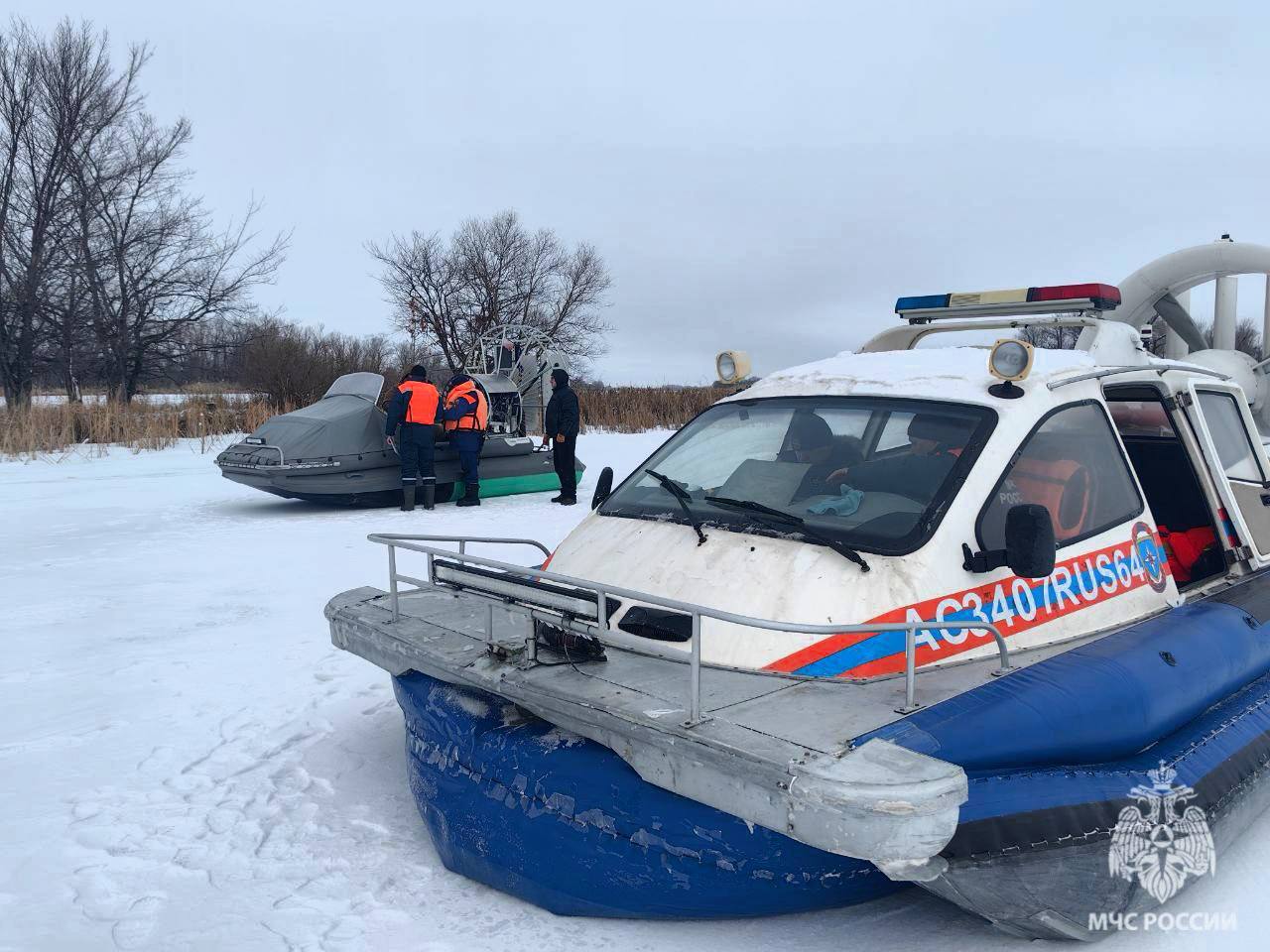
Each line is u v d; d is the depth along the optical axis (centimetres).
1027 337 519
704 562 333
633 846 283
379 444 1258
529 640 306
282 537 1046
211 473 1664
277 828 370
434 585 349
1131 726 287
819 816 219
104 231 2975
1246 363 664
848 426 370
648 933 291
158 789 406
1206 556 477
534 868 301
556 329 4394
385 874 333
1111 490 377
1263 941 280
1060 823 254
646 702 271
